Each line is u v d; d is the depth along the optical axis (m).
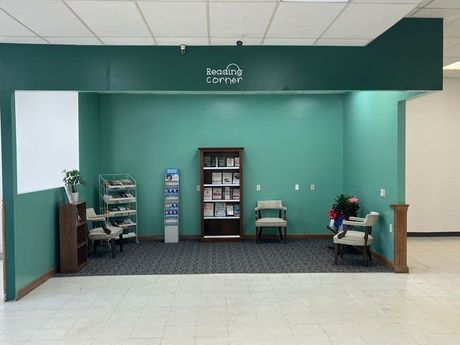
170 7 4.32
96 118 9.33
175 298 5.60
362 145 8.52
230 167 9.75
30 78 5.62
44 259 6.50
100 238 7.79
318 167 9.89
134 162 9.76
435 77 5.74
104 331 4.55
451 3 5.11
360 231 8.31
